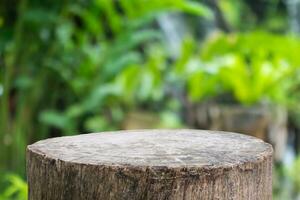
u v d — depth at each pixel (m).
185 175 0.90
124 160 0.94
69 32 2.95
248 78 3.28
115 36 3.20
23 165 2.69
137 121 3.89
